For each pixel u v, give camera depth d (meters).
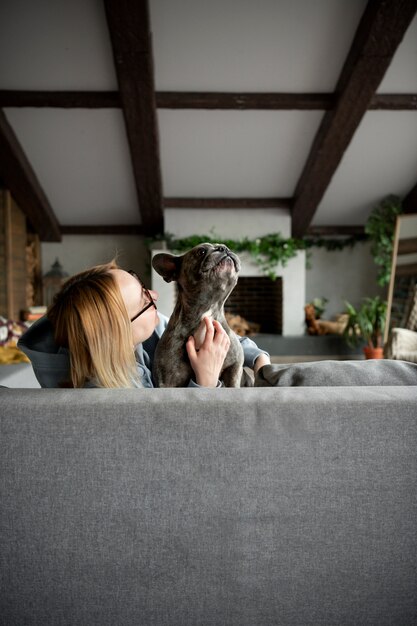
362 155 5.39
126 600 0.80
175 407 0.78
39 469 0.78
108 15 3.46
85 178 5.69
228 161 5.43
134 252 6.93
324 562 0.80
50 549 0.79
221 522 0.79
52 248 6.90
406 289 5.27
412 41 3.91
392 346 3.52
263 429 0.78
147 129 4.61
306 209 6.02
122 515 0.79
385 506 0.79
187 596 0.80
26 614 0.80
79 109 4.62
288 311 6.25
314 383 0.97
